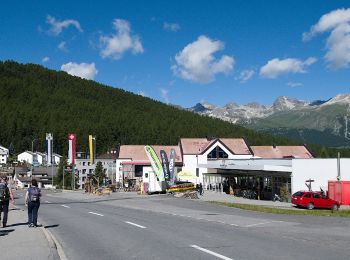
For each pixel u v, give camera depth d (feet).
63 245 45.03
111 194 187.32
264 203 138.41
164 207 106.63
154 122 556.51
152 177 185.06
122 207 107.24
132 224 64.69
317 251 39.78
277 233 53.78
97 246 43.83
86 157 443.73
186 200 140.36
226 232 54.49
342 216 84.43
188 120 591.78
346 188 144.36
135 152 284.61
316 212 97.30
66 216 81.00
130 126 536.01
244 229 58.18
